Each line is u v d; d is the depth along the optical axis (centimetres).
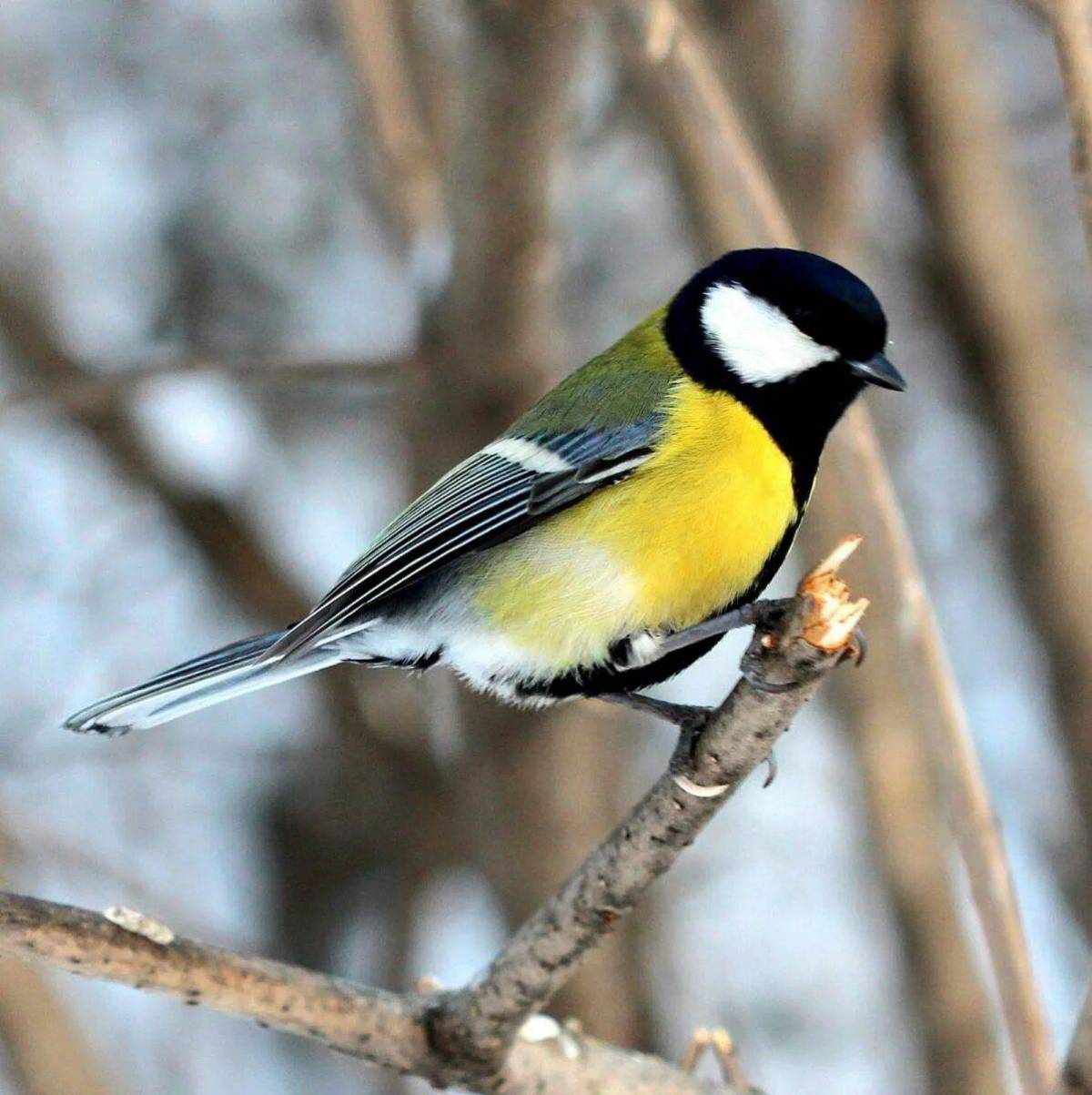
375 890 1291
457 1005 612
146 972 564
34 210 1338
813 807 1364
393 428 1232
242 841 1333
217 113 1419
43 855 1098
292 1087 1215
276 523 1370
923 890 981
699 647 740
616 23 853
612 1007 980
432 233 917
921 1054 995
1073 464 1119
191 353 1136
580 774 940
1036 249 1180
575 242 1366
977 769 558
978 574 1372
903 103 1117
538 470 734
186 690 720
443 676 974
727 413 721
